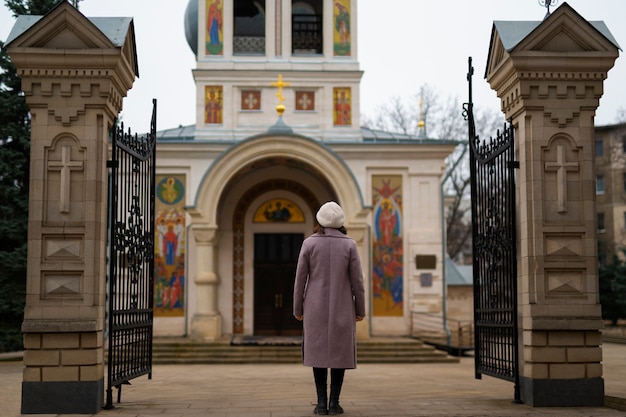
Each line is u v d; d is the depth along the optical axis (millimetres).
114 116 11039
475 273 12812
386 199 29609
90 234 10328
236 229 30625
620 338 33344
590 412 10016
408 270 29328
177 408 10484
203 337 27406
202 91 31078
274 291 30562
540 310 10672
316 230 9688
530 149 10961
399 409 10062
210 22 31438
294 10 32281
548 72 10969
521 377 10930
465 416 9500
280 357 25891
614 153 55125
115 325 10602
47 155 10461
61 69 10484
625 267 39812
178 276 28891
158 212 29109
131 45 11242
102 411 10273
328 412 9406
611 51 10938
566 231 10844
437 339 28797
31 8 27094
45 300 10242
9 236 25531
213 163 27453
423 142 29719
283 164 29375
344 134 31047
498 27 11453
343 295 9344
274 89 31250
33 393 10125
